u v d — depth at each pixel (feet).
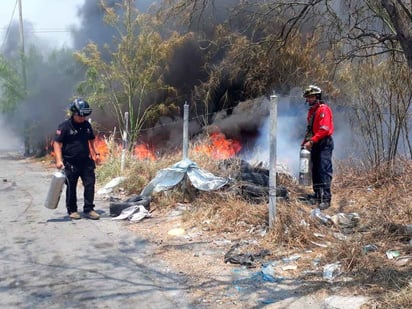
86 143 23.35
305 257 16.15
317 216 19.16
